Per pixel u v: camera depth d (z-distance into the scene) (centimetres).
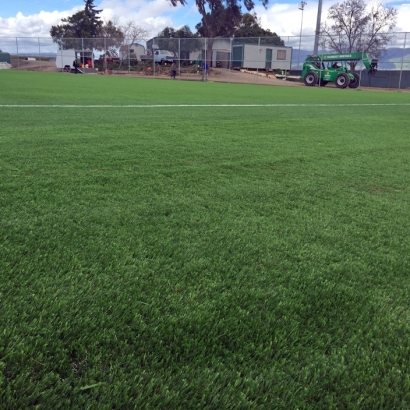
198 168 357
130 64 3725
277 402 109
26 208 235
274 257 195
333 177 357
